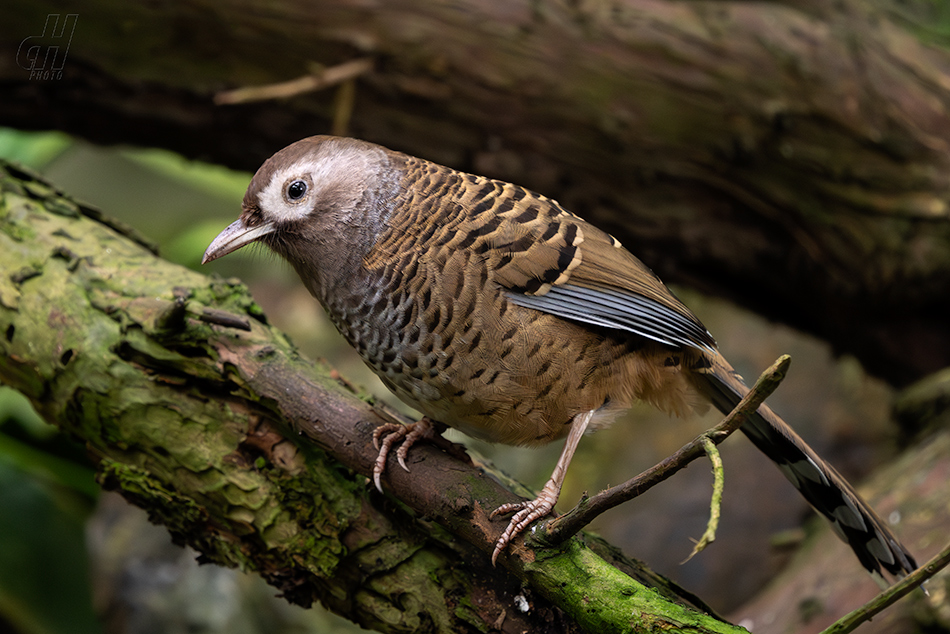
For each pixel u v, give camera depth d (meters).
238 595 10.68
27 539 9.02
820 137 9.82
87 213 7.49
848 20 10.48
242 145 9.66
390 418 5.97
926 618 6.96
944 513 7.98
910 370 11.14
